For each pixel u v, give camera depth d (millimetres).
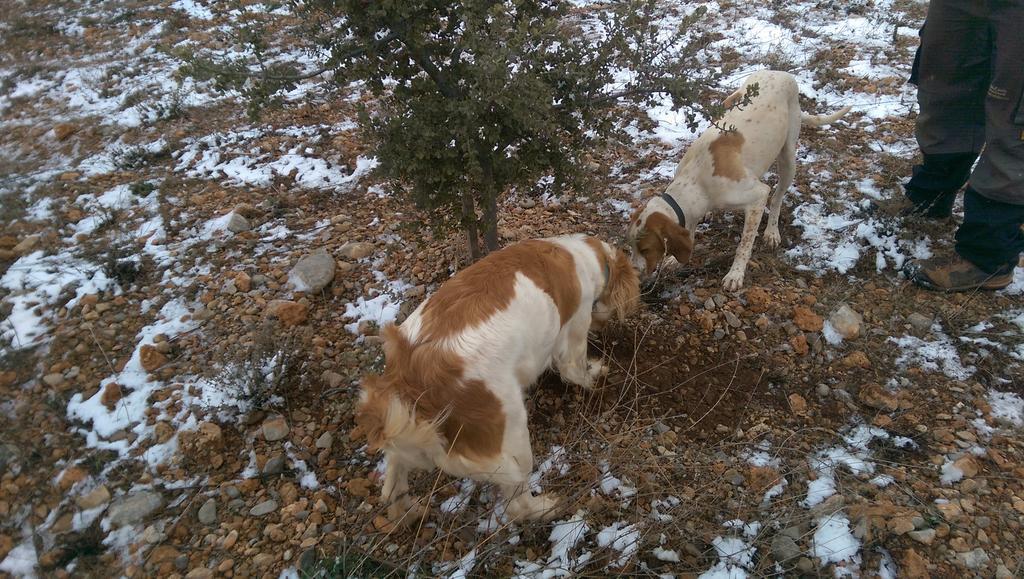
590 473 2883
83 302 3828
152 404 3209
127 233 4480
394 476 2617
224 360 3354
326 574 2459
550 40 3043
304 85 6238
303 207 4723
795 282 3990
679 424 3174
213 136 5559
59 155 5504
